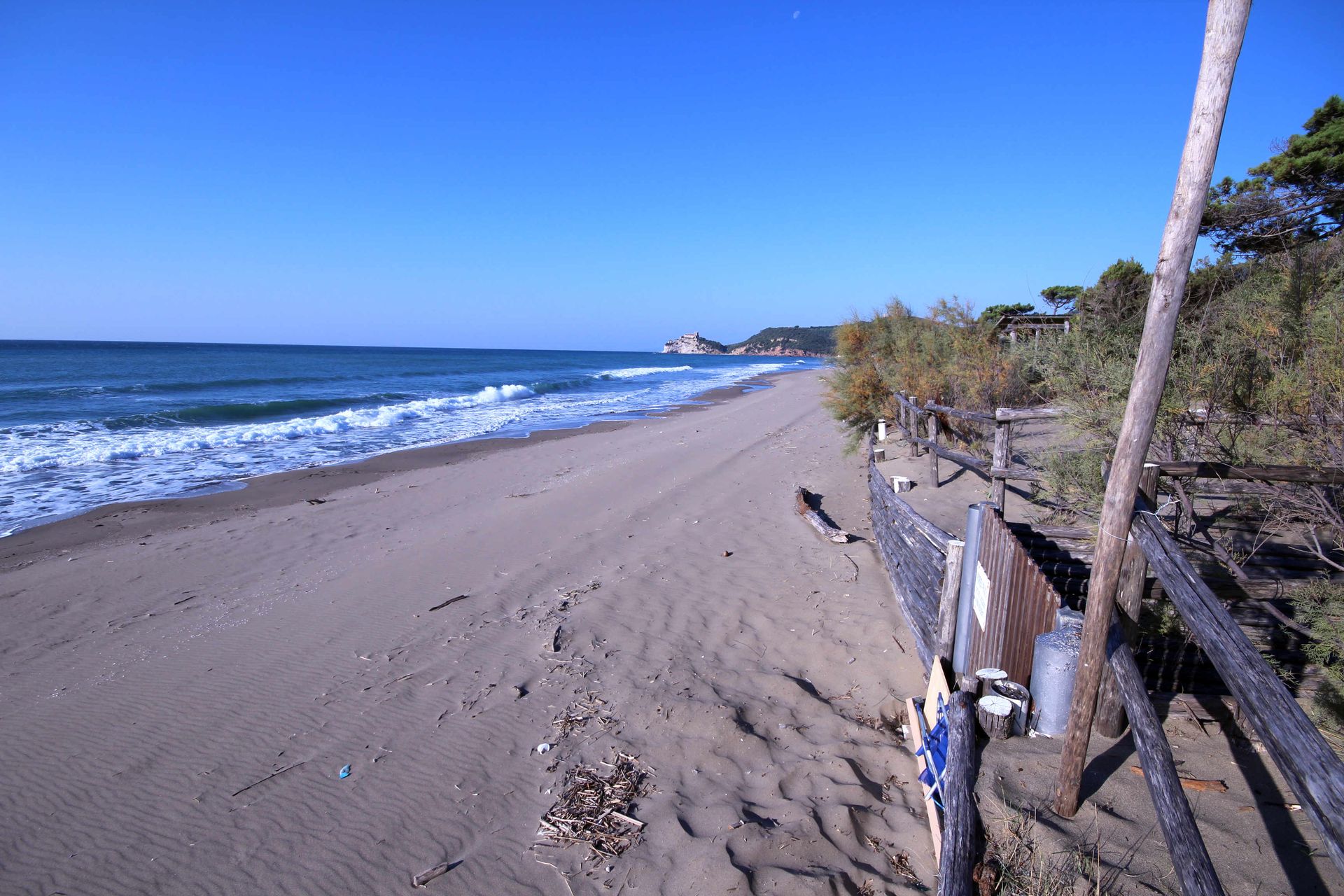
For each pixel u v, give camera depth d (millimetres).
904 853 2941
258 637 5480
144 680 4809
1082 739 2574
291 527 8891
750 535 7746
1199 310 5230
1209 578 3336
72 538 8477
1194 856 1823
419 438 17453
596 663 4820
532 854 3072
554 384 37062
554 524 8516
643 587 6242
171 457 14289
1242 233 9234
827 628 5227
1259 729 1687
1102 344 4742
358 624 5676
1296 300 4055
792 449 13312
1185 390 4027
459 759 3795
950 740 2969
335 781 3648
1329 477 3029
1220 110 1974
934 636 3965
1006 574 3283
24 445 14836
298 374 43219
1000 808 2699
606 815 3279
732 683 4477
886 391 12734
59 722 4281
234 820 3385
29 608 6242
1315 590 3084
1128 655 2465
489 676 4707
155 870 3092
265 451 15086
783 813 3201
